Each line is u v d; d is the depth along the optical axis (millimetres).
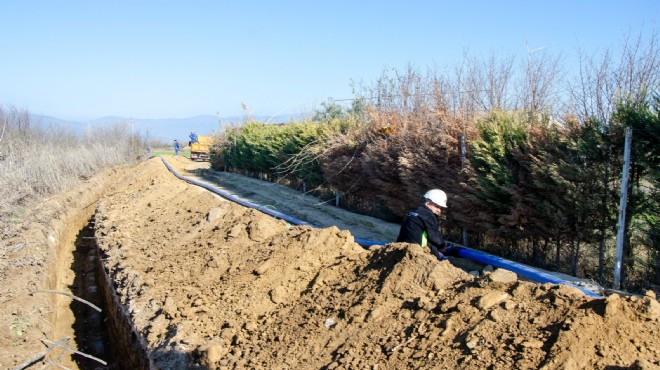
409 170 10633
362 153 13008
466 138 9664
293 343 5145
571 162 7570
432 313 4660
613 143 7238
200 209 12289
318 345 4934
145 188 19531
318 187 17234
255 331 5750
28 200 15188
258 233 8984
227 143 30172
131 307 7367
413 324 4637
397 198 11875
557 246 8211
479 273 8430
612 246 8016
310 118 20375
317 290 6113
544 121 8461
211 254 8602
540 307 4148
